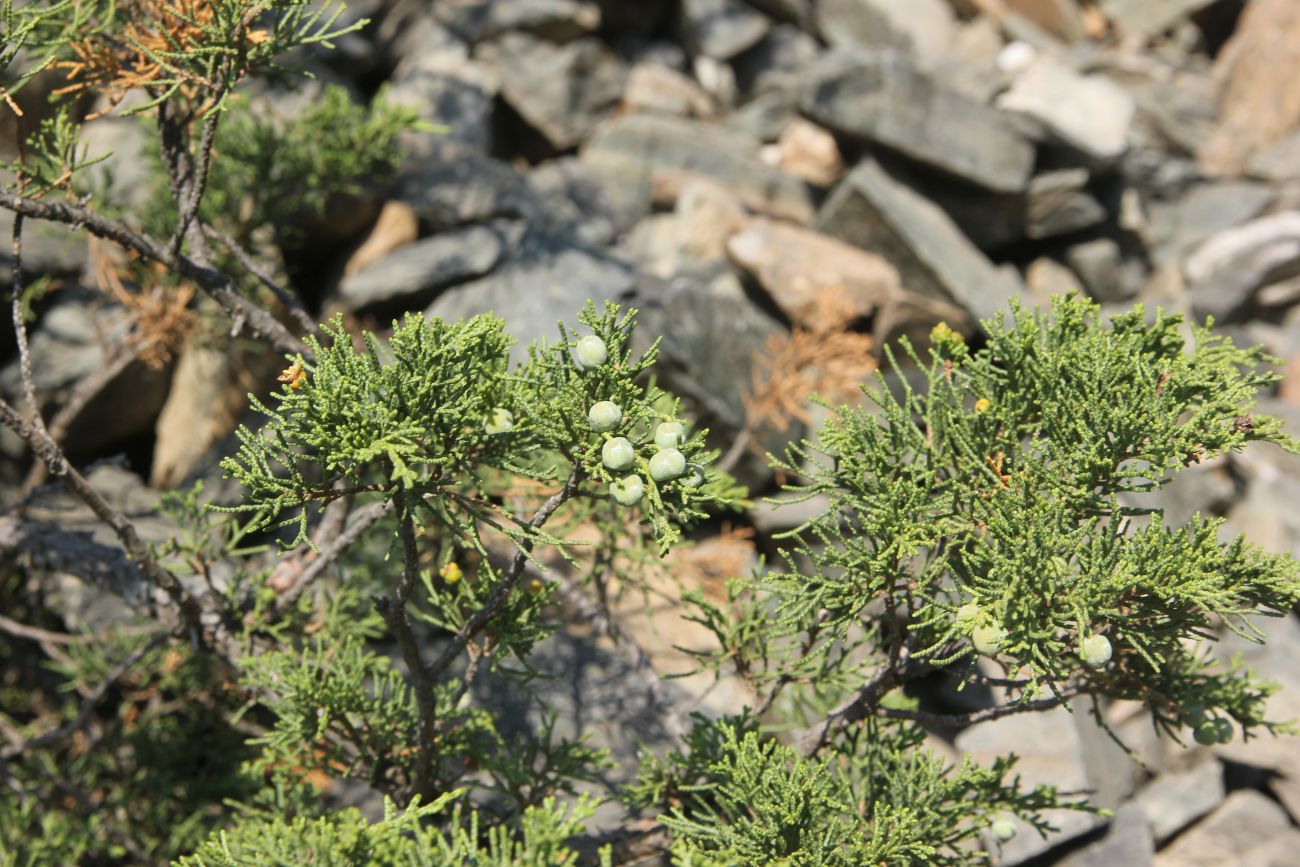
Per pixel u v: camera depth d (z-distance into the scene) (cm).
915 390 483
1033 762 415
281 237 421
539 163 600
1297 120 653
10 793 362
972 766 229
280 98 484
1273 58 659
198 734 382
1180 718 221
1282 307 616
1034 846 407
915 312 511
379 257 476
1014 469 197
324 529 309
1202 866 439
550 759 251
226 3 216
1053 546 172
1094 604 173
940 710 435
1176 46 709
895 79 546
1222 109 674
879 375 208
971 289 527
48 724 414
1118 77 668
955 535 198
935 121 553
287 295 280
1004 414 200
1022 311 208
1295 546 491
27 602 424
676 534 165
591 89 602
